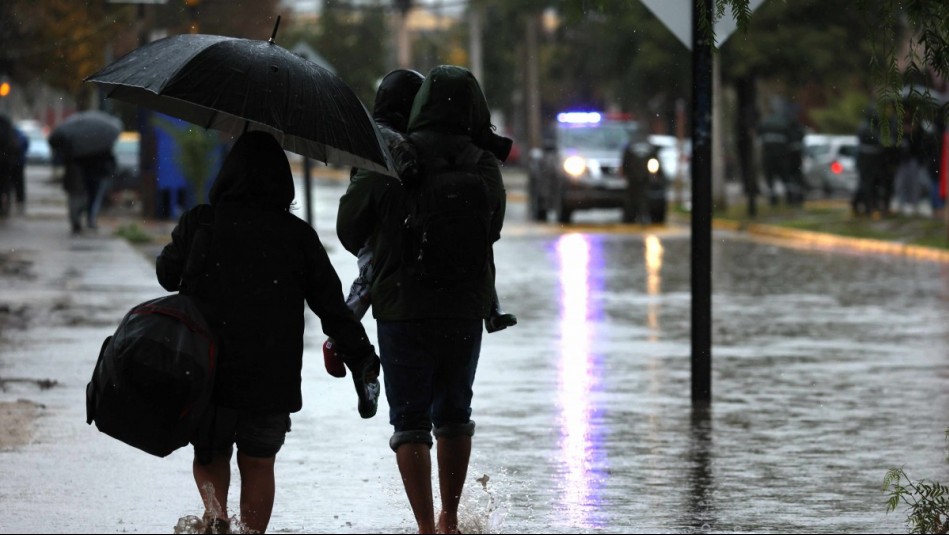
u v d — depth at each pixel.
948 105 17.97
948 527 18.05
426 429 17.41
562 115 93.25
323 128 15.93
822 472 22.59
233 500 20.23
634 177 89.19
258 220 16.14
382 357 17.47
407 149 16.97
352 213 17.36
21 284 48.41
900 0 18.08
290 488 21.14
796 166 97.12
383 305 17.22
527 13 153.88
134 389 15.45
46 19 61.84
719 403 28.84
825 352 36.25
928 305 46.75
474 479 21.83
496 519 19.09
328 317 16.52
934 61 17.53
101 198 76.94
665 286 52.78
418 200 16.95
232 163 16.27
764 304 47.12
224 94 15.68
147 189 85.50
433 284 17.00
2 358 32.97
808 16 98.31
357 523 19.05
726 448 24.44
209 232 16.11
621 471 22.53
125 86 17.14
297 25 198.12
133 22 73.56
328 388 30.05
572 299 48.31
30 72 72.56
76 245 65.31
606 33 114.19
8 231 74.19
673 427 26.31
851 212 86.81
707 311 28.83
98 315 40.72
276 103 15.77
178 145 77.75
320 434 25.25
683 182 148.38
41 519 18.94
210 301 15.98
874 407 28.45
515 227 88.25
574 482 21.73
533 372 32.66
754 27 97.75
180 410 15.54
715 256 66.81
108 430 15.60
